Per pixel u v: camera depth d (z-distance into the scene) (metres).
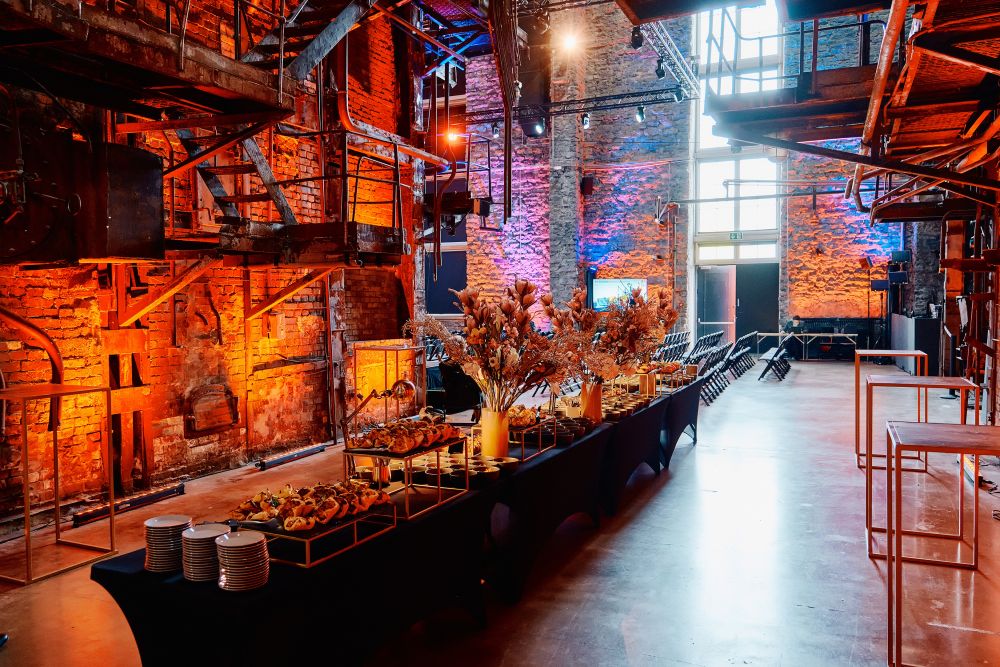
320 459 7.16
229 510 5.32
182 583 2.20
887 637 3.24
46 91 3.20
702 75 17.02
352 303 8.65
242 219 4.70
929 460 6.80
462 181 18.66
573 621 3.44
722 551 4.41
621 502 5.50
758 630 3.34
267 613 2.10
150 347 5.89
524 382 4.00
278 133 7.01
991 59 3.96
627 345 5.53
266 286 7.14
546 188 17.91
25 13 2.53
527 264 18.11
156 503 5.54
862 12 5.77
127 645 3.26
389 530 2.65
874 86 4.80
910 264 14.85
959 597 3.71
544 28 14.24
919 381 5.00
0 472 4.77
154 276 5.83
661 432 6.93
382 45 8.95
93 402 5.41
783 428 8.64
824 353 16.89
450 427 3.22
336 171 8.00
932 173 5.64
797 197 16.92
